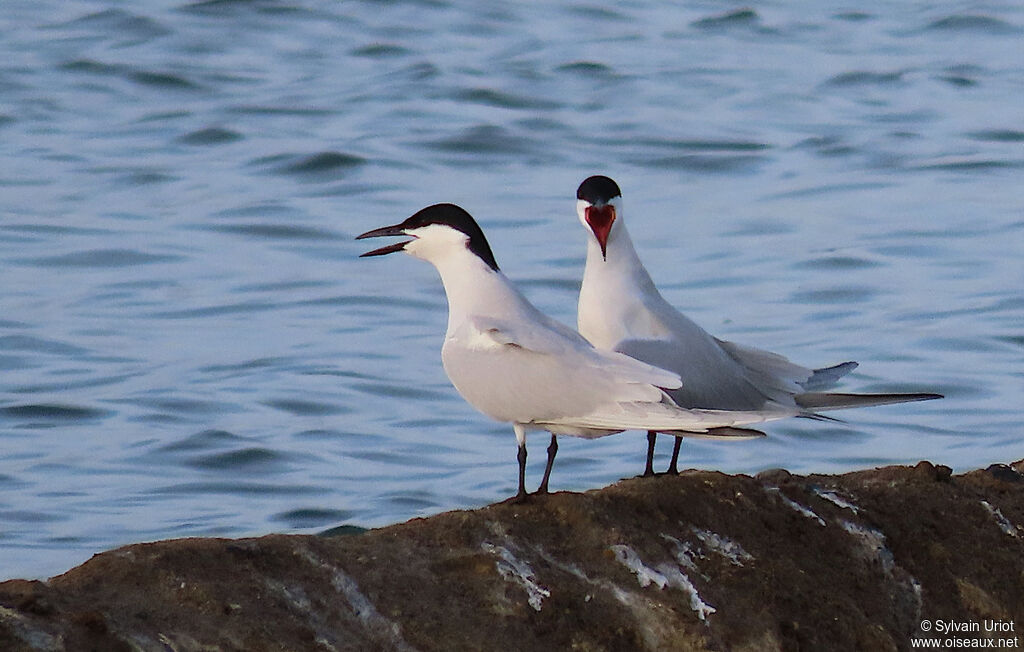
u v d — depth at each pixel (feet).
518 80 100.17
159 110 94.17
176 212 75.05
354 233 71.82
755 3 124.88
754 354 33.58
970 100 97.55
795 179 81.66
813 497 29.01
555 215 74.08
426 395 53.06
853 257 67.72
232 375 54.95
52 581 24.16
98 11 114.32
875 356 55.52
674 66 104.88
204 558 24.77
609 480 45.39
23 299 63.31
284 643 23.72
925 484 30.09
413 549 26.13
